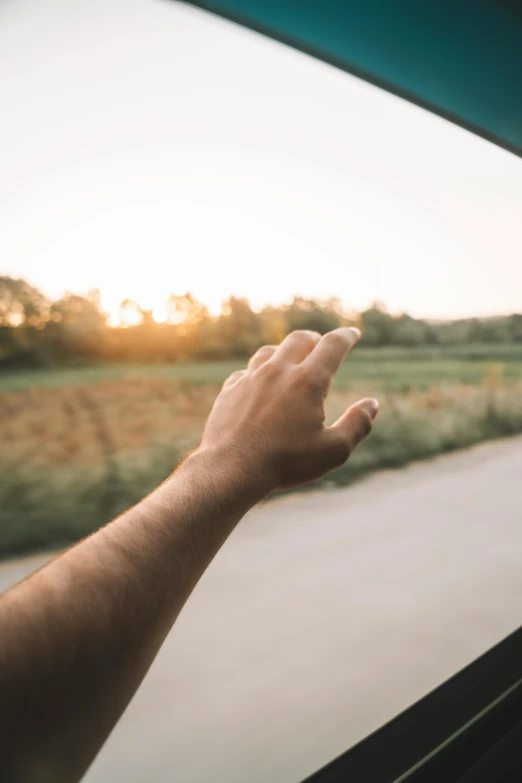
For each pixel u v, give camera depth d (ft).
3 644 0.94
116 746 4.58
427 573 7.43
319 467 1.60
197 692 5.22
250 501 1.42
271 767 4.40
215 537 1.28
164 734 4.69
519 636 6.33
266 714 4.94
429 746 4.89
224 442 1.53
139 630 1.07
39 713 0.94
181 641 5.90
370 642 6.00
